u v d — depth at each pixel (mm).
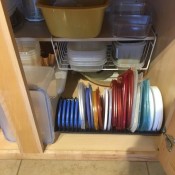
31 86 740
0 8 478
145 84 853
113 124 856
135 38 931
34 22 1019
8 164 883
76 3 847
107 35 928
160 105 835
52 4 849
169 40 803
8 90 649
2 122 836
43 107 782
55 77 1042
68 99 971
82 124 859
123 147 884
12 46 543
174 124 676
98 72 1196
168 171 748
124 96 798
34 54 1001
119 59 1062
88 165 873
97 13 812
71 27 853
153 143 895
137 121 815
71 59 1046
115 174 839
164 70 868
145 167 860
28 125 759
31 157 892
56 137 922
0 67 587
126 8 1014
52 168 865
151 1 1017
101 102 864
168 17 805
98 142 901
